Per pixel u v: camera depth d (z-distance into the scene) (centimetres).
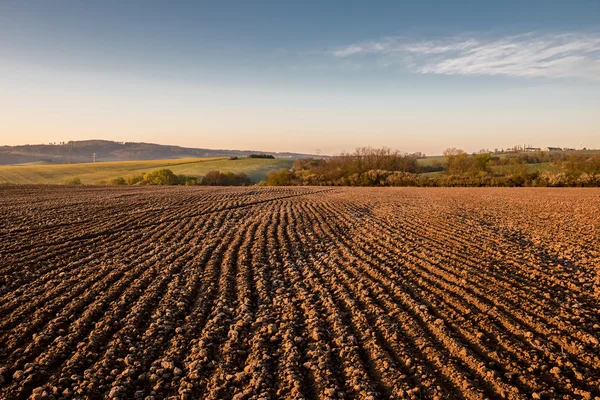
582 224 1884
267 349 735
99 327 801
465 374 619
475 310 861
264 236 1722
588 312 839
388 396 587
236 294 1012
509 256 1306
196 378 642
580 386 590
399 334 762
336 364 679
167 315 859
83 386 608
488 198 3306
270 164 12188
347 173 6638
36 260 1273
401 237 1648
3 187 4069
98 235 1698
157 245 1515
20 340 752
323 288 1022
